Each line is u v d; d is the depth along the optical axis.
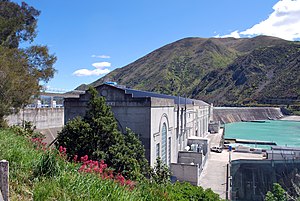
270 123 160.38
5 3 29.34
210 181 33.53
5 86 18.31
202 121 68.56
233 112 174.00
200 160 36.62
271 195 35.03
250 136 110.44
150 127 26.17
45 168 8.56
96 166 10.48
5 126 20.80
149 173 21.30
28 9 31.20
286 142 93.81
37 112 42.88
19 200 6.97
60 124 48.34
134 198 8.48
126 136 22.50
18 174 8.30
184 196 13.05
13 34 29.59
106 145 20.12
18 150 10.23
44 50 29.70
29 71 26.12
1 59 18.39
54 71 31.02
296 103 187.12
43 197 7.02
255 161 45.78
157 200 9.69
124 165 18.50
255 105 198.75
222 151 59.06
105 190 8.00
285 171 44.69
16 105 21.34
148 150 26.16
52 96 50.97
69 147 19.78
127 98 26.92
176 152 36.56
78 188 7.63
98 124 20.25
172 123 34.47
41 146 14.60
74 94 62.81
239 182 43.97
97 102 21.67
